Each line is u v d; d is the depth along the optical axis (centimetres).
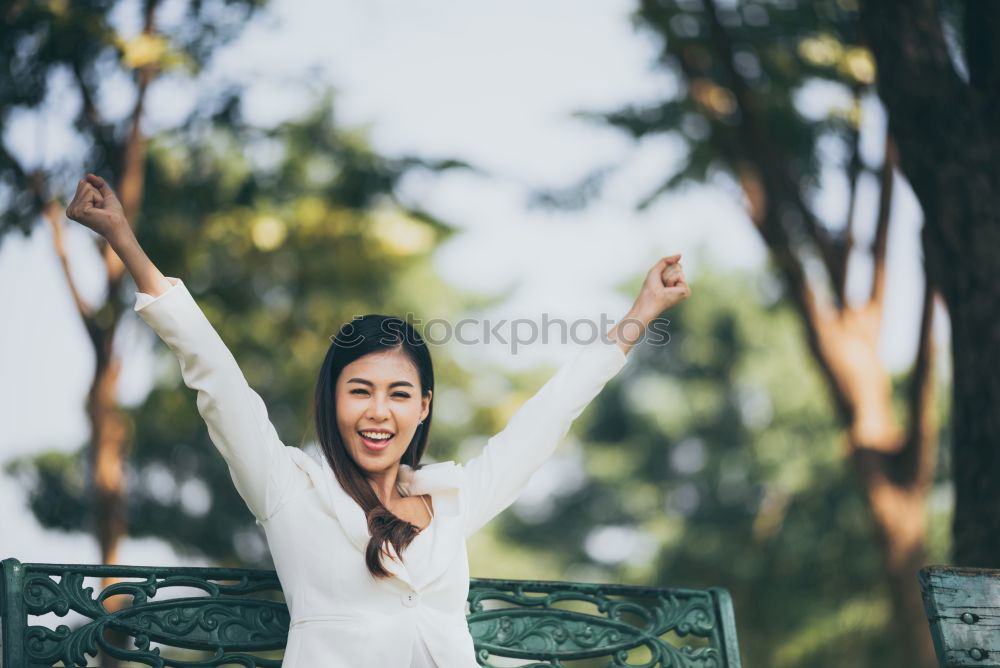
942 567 613
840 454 3138
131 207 1695
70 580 578
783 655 2966
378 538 552
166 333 529
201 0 1661
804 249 1866
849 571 3016
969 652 597
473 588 639
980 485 832
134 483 2564
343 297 1969
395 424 577
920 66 866
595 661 2708
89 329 1711
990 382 835
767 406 3547
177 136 1792
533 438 610
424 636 554
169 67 1634
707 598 671
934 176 862
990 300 840
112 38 1555
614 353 626
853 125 1755
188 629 588
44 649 561
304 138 1923
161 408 2048
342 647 540
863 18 893
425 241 1950
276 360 2044
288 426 2131
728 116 1770
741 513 3522
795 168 1795
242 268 1881
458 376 2483
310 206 1892
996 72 862
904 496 1688
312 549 552
